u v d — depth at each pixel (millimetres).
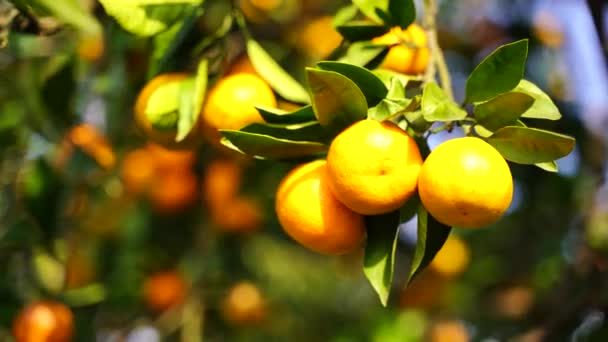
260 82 992
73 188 1273
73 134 1252
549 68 1501
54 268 1231
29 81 1229
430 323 1647
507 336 1582
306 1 1455
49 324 1161
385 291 909
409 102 911
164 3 1002
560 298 1397
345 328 1569
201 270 1390
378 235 923
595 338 1270
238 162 1343
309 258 1810
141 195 1411
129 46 1117
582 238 1516
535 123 1400
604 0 1219
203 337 1475
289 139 938
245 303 1466
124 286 1396
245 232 1419
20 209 1243
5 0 1062
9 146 1278
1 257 1217
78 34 1233
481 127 912
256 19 1294
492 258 1695
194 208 1414
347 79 892
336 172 894
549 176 1503
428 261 928
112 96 1266
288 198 924
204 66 981
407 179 892
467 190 872
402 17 982
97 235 1442
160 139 1008
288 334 1763
